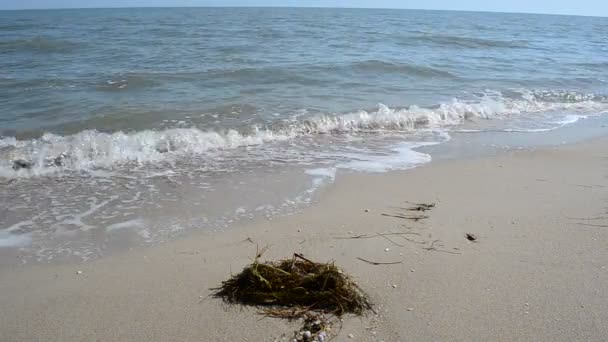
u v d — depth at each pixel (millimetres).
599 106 11641
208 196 5691
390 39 26062
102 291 3686
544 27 49438
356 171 6660
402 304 3475
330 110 9883
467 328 3230
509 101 11562
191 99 10617
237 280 3691
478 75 15125
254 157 7230
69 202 5508
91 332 3184
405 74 14695
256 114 9445
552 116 10578
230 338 3102
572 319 3342
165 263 4129
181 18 52406
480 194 5816
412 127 9297
